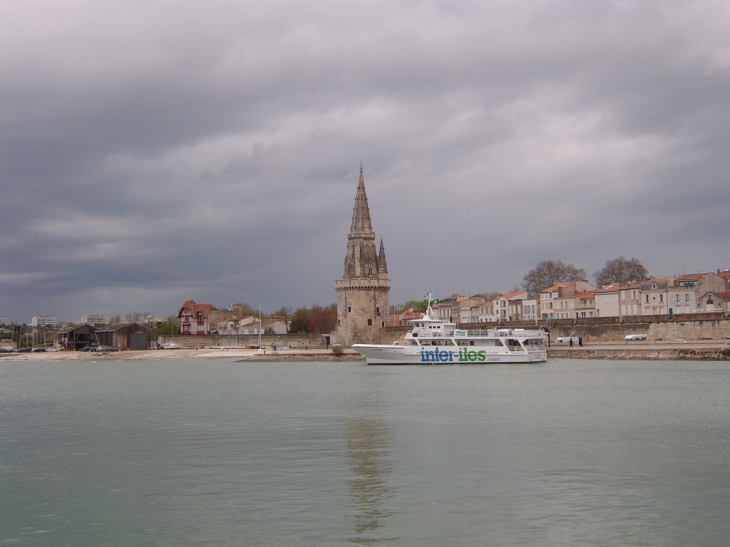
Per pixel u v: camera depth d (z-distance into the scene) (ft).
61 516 132.26
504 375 392.27
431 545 115.75
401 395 301.02
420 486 146.00
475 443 187.93
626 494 139.74
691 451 175.94
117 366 613.93
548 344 584.40
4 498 143.74
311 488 145.48
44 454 185.26
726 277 635.66
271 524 125.49
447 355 490.90
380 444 187.62
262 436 202.08
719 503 134.21
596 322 558.56
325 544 116.47
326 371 465.06
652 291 624.59
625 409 245.45
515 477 152.15
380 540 117.91
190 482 151.94
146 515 131.75
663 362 446.19
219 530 123.34
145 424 232.32
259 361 630.74
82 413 266.77
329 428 214.07
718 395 278.26
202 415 250.16
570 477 152.05
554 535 119.34
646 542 116.26
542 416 232.53
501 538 118.21
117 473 161.89
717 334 494.18
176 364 622.95
